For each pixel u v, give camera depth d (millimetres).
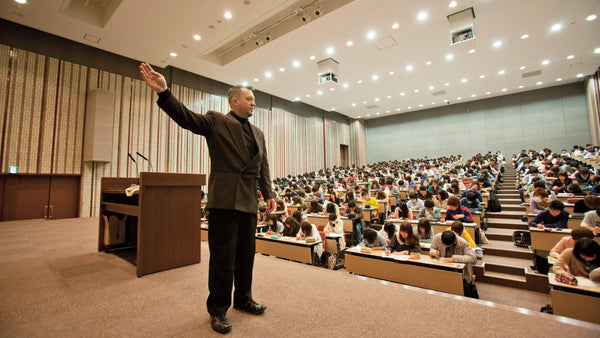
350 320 1614
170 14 7566
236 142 1647
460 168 13016
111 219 3580
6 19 7820
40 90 8398
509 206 7301
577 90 16109
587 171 6602
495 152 18484
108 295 2031
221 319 1520
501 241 5547
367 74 12648
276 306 1810
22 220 8109
